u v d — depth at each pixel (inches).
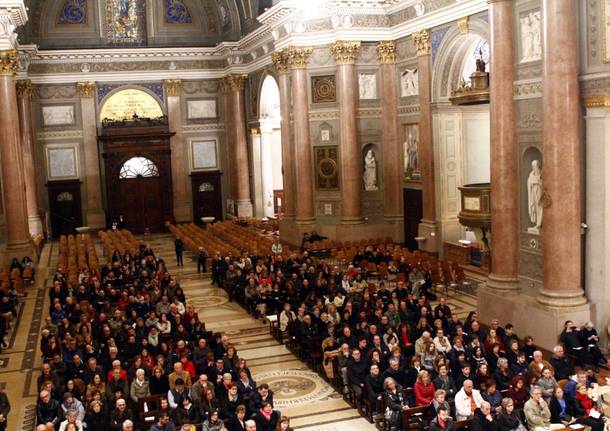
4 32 1067.9
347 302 720.3
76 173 1610.5
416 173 1146.7
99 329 676.1
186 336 659.4
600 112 636.7
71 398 493.0
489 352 575.8
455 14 969.5
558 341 646.5
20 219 1137.4
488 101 820.0
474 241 1055.0
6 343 787.4
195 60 1649.9
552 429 451.5
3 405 524.1
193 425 456.8
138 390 535.8
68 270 1002.7
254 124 1599.4
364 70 1194.0
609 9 619.2
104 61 1598.2
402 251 1047.0
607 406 539.8
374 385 538.0
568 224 655.1
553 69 644.1
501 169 737.6
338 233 1206.3
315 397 596.1
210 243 1250.6
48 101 1581.0
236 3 1573.6
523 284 736.3
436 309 686.5
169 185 1665.8
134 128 1617.9
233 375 568.1
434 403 482.0
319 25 1198.9
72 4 1579.7
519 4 716.7
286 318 738.2
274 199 1672.0
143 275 912.9
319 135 1231.5
